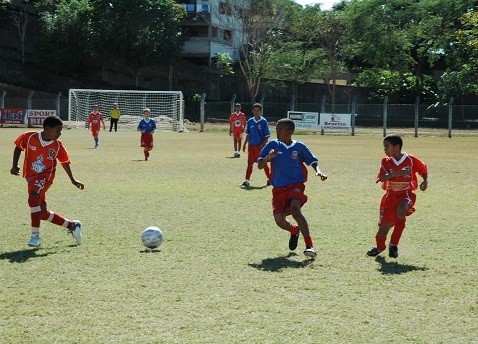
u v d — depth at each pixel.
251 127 16.72
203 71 68.44
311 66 67.75
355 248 9.33
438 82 61.47
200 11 72.25
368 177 19.19
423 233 10.55
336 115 47.12
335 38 66.69
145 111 23.86
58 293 6.88
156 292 6.95
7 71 62.94
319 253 8.96
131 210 12.53
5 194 14.56
